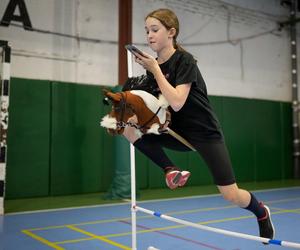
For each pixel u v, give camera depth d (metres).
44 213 5.86
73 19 8.13
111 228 4.88
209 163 2.25
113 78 8.55
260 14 11.04
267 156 10.84
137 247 3.99
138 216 5.63
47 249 3.90
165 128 2.08
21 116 7.41
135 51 1.99
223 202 6.97
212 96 9.82
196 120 2.18
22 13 7.57
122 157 7.29
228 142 10.03
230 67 10.35
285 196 7.80
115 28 8.64
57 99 7.79
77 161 7.94
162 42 2.13
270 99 11.16
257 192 8.40
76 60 8.12
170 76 2.12
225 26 10.29
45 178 7.60
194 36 9.72
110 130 2.20
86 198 7.37
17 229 4.78
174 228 4.88
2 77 5.78
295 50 11.61
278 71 11.42
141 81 2.28
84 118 8.06
